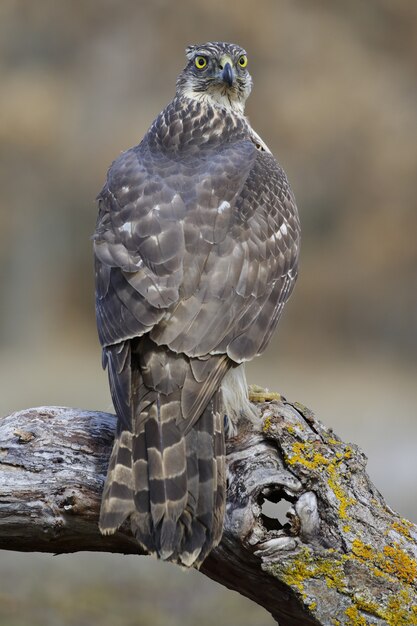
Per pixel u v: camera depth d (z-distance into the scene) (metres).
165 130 9.83
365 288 38.06
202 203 8.75
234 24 38.09
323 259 38.22
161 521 7.37
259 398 8.69
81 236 38.94
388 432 25.33
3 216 37.88
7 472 8.18
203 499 7.48
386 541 7.89
